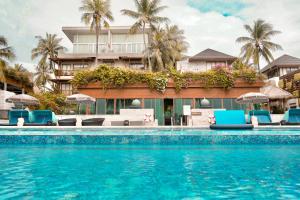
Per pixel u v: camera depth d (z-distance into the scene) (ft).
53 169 12.49
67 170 12.21
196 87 53.93
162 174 11.32
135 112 46.98
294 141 22.41
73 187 9.17
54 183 9.75
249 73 53.57
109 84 53.21
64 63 121.08
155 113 52.95
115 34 122.21
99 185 9.43
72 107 79.77
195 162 14.44
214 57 114.11
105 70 54.13
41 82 139.85
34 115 43.83
